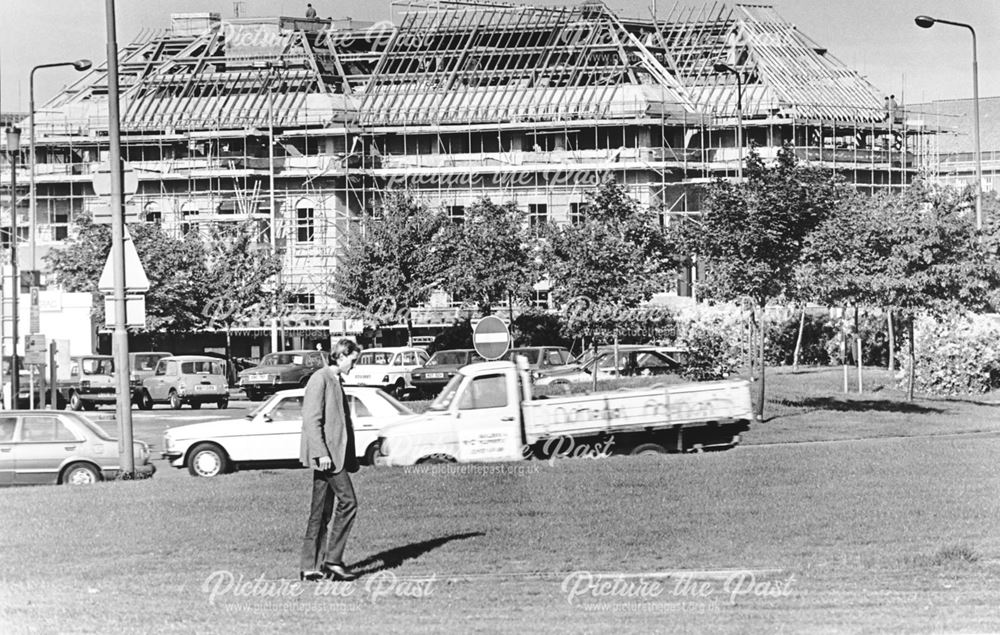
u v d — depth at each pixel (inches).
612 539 664.4
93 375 2263.8
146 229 3196.4
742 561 618.2
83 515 764.6
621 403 1083.3
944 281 1742.1
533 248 3112.7
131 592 575.5
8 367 2150.6
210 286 3176.7
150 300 3093.0
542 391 1635.1
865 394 1829.5
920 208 1788.9
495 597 558.3
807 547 645.9
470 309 3307.1
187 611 540.7
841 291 1754.4
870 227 1753.2
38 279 2150.6
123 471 1048.8
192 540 681.6
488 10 4035.4
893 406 1673.2
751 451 1063.6
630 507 750.5
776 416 1556.3
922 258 1737.2
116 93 1066.1
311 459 587.5
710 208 1549.0
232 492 839.1
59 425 1099.9
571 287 2175.2
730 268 1526.8
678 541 660.1
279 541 673.6
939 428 1446.9
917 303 1748.3
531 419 1072.2
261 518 737.0
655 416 1086.4
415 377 2386.8
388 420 1172.5
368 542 665.0
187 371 2268.7
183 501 804.6
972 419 1531.7
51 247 3203.7
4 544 686.5
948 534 673.0
